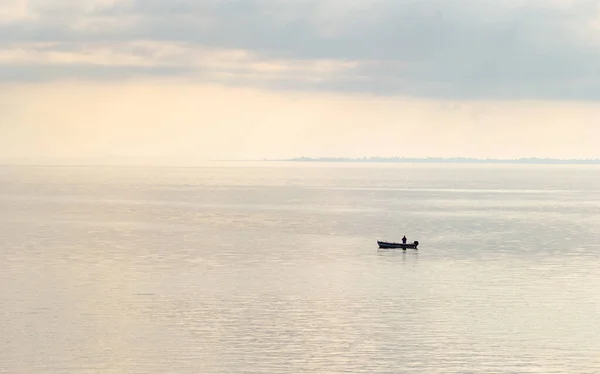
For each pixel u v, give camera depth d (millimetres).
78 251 121438
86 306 81500
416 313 79688
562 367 63906
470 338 71062
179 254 118562
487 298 86625
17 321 75375
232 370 62750
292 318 77375
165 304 82562
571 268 106938
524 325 75312
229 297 86125
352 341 70062
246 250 124062
